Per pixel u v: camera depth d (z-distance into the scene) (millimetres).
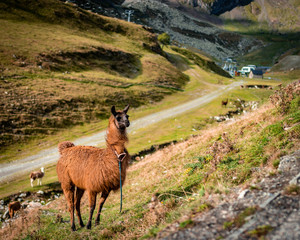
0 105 37125
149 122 46031
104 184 6781
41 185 21969
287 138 7457
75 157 7469
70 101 45281
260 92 75500
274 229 3504
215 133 14773
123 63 80125
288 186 4461
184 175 9938
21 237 8945
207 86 85312
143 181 12961
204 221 4211
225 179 7145
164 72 85625
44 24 88938
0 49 57281
